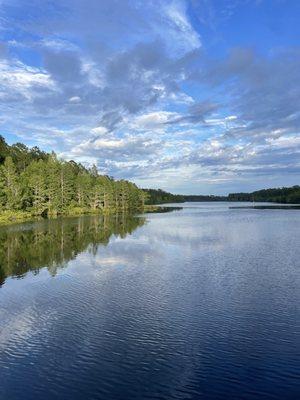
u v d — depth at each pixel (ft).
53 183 433.48
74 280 114.93
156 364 63.98
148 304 92.32
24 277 119.14
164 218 376.27
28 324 80.69
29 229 259.60
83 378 60.13
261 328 77.46
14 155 574.56
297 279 114.32
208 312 86.69
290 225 279.08
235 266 132.46
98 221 333.01
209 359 65.36
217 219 354.13
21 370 62.54
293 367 62.49
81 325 79.92
